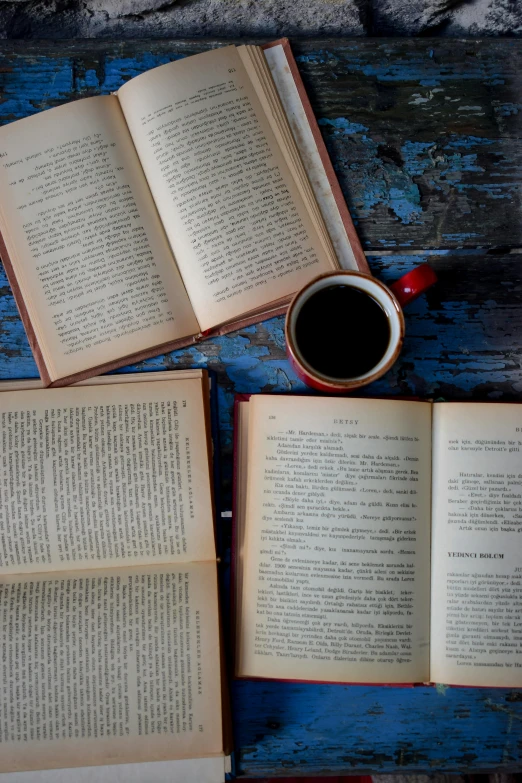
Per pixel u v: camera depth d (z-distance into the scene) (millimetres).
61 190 660
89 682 630
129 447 652
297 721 663
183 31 723
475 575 646
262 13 701
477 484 650
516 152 695
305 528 647
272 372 680
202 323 657
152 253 659
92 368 659
